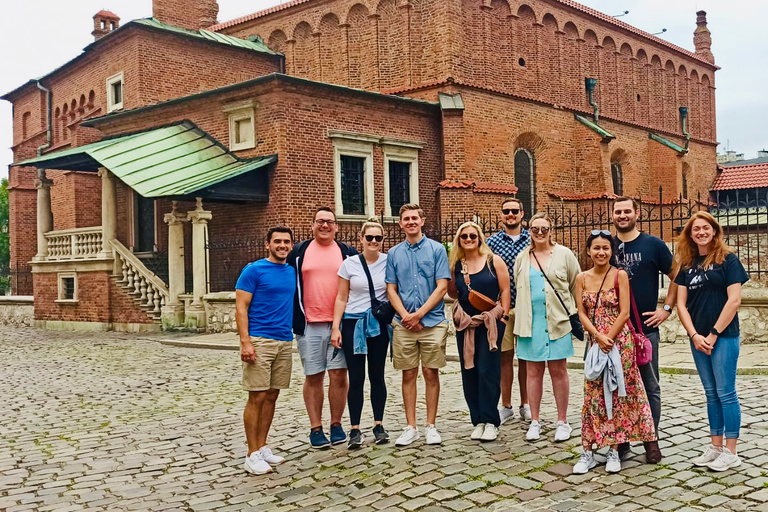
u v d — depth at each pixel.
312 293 6.94
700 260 5.77
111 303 20.72
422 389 9.84
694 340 5.68
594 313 5.89
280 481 6.02
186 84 24.20
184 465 6.66
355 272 6.91
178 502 5.62
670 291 6.15
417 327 6.77
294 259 7.05
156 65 23.42
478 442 6.81
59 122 28.42
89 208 26.38
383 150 21.33
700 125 37.03
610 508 4.93
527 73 26.05
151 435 7.89
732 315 5.55
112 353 15.45
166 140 20.23
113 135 23.59
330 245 7.15
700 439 6.56
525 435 7.04
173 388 10.84
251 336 6.36
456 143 22.55
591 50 29.28
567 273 6.84
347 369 7.12
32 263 23.33
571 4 27.75
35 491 6.02
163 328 18.92
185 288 20.14
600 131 26.88
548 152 26.39
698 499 4.99
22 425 8.70
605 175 26.91
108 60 24.59
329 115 19.95
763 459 5.81
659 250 6.16
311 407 6.99
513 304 7.56
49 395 10.70
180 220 18.95
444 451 6.54
